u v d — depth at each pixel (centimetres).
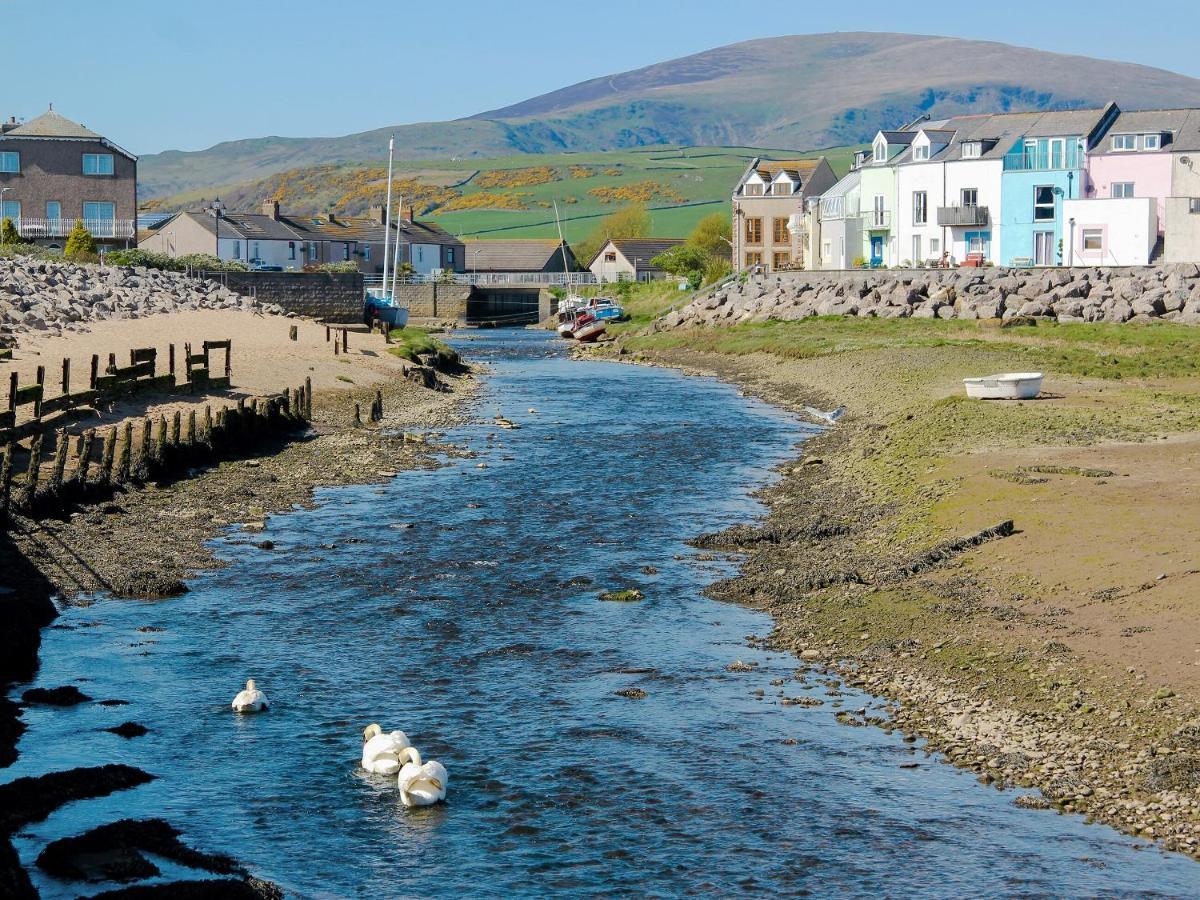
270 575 3123
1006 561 2897
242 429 4759
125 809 1853
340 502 3997
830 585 2942
